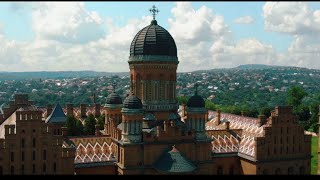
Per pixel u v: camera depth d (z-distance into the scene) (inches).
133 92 3693.4
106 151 3565.5
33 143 3031.5
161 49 3612.2
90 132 5083.7
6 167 2955.2
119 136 3454.7
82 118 5979.3
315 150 6299.2
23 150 2999.5
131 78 3730.3
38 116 3038.9
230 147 3971.5
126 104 3346.5
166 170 3211.1
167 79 3654.0
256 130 3991.1
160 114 3612.2
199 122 3545.8
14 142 2977.4
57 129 4899.1
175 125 3459.6
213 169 3779.5
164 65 3624.5
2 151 2945.4
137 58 3617.1
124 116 3346.5
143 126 3533.5
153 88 3624.5
